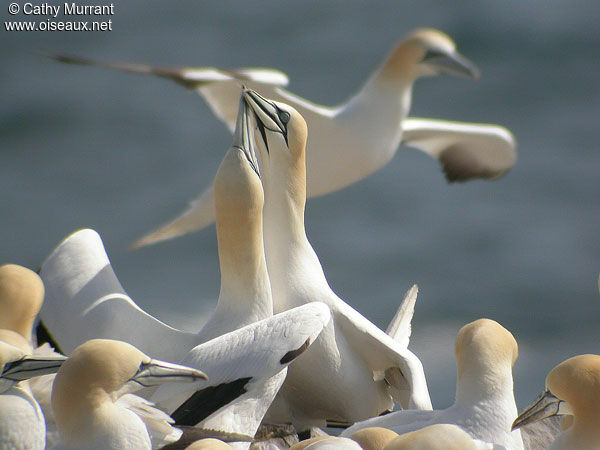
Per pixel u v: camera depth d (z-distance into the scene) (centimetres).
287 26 4784
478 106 4081
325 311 905
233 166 976
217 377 868
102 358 779
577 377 849
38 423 780
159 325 978
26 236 3234
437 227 3250
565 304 2827
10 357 789
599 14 4716
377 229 3253
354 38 4638
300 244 1086
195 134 3856
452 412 908
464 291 2916
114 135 3831
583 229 3241
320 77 4341
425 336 2606
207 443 754
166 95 4116
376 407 1098
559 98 4125
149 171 3622
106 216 3347
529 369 2445
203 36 4666
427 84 4225
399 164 3603
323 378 1050
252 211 971
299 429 1095
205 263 3045
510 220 3294
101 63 1373
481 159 1969
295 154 1074
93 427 773
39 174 3594
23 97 4003
